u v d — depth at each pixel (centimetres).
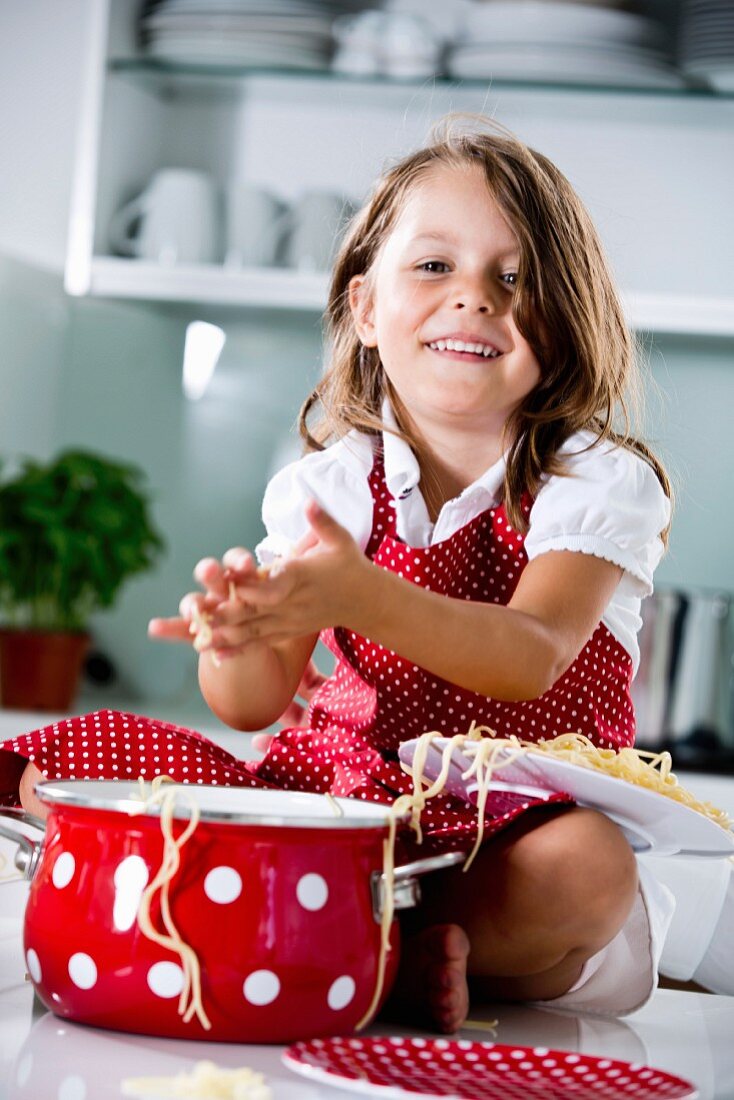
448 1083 80
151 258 280
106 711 123
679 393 301
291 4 276
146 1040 88
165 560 317
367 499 137
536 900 102
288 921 87
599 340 139
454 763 107
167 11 278
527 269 132
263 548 142
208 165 305
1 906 144
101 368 318
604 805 106
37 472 282
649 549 132
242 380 317
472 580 132
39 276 295
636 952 115
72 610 281
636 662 137
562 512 124
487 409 131
